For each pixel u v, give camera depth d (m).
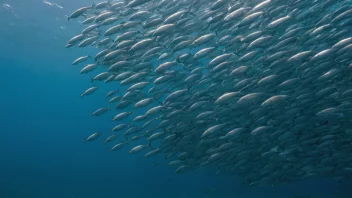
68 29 24.61
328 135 10.46
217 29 9.98
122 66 10.29
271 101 8.65
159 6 10.23
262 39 8.88
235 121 11.75
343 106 9.46
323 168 11.83
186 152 12.62
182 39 10.12
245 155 12.03
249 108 11.13
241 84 9.71
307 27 9.60
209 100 11.09
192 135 12.41
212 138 12.13
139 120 11.23
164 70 9.84
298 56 8.55
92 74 29.05
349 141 11.00
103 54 10.93
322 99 9.87
